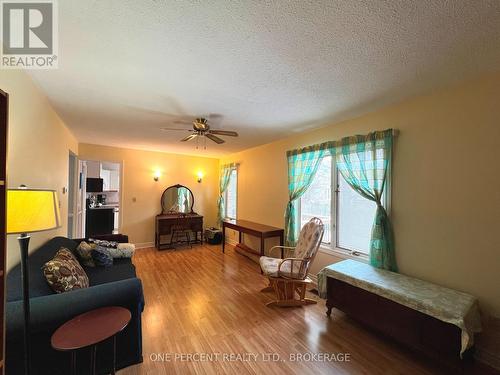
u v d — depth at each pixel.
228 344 2.06
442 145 2.15
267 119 3.05
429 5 1.18
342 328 2.33
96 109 2.73
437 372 1.77
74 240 3.23
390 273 2.41
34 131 2.12
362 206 2.92
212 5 1.19
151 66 1.80
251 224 4.63
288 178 3.94
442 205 2.15
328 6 1.20
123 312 1.53
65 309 1.42
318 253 3.40
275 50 1.58
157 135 4.00
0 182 0.97
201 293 3.07
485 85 1.91
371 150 2.65
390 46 1.53
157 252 5.08
